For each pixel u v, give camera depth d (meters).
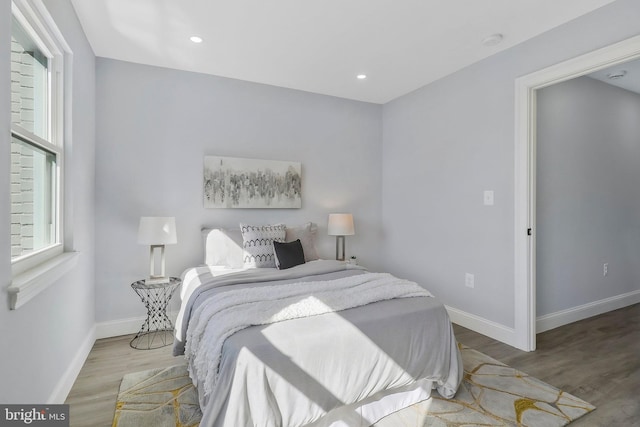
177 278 3.07
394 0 2.20
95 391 2.12
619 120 3.79
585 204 3.49
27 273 1.52
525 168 2.73
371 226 4.37
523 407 1.96
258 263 3.04
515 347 2.81
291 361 1.55
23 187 1.66
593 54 2.29
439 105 3.57
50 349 1.78
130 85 3.10
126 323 3.10
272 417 1.45
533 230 2.76
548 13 2.35
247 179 3.58
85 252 2.59
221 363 1.55
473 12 2.34
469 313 3.25
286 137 3.82
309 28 2.54
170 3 2.22
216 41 2.73
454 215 3.41
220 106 3.47
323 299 1.98
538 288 3.14
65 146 2.19
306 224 3.69
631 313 3.67
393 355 1.82
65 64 2.19
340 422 1.73
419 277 3.86
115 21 2.42
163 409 1.92
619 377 2.31
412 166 3.94
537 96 3.08
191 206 3.35
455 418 1.86
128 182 3.10
